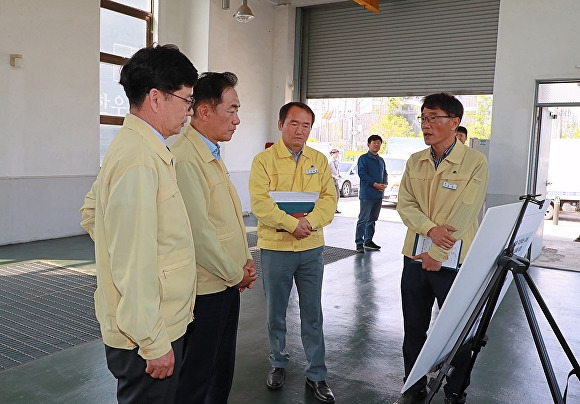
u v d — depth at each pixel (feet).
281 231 8.30
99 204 4.68
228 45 28.96
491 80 26.09
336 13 30.58
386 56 29.07
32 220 20.99
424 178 7.93
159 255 4.68
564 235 27.48
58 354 10.03
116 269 4.34
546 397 8.90
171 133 4.98
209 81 6.31
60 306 12.96
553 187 33.42
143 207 4.35
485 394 8.98
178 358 4.90
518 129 21.24
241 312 13.05
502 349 11.07
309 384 8.87
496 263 5.04
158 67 4.65
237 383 9.07
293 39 31.94
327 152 41.57
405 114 52.80
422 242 7.82
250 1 30.01
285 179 8.36
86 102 22.59
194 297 5.29
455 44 26.91
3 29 19.44
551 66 20.40
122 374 4.72
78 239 21.80
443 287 7.66
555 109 22.89
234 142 30.17
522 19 20.83
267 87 32.17
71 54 21.80
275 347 8.96
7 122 19.88
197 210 5.97
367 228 21.40
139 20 25.39
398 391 8.98
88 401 8.22
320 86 31.60
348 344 11.13
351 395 8.79
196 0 26.89
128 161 4.41
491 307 5.33
